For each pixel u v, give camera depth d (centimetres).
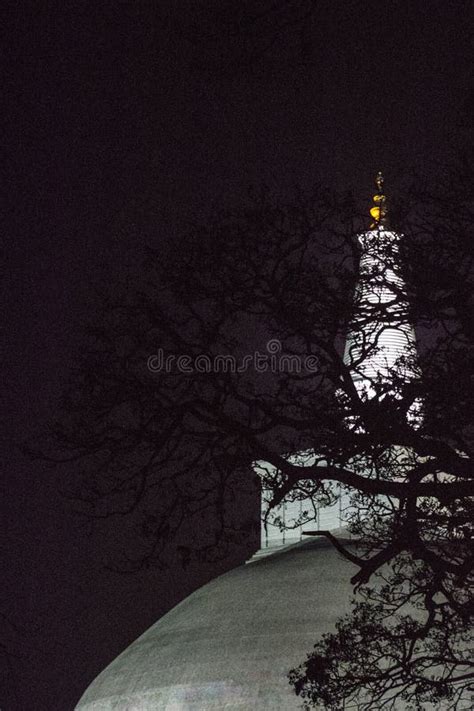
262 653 9512
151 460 4016
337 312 4041
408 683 4341
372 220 4162
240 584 10538
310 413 3956
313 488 4100
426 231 4100
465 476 3816
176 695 9700
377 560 3825
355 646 4291
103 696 10369
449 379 3831
